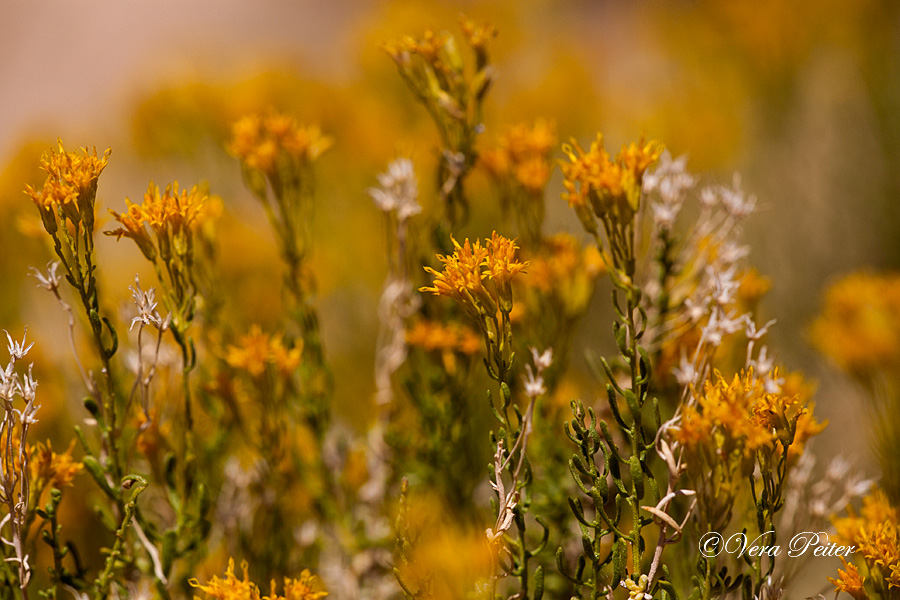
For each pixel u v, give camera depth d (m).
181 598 0.74
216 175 1.18
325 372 0.78
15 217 0.90
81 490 0.78
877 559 0.71
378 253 1.09
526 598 0.70
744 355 0.77
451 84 0.76
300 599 0.70
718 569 0.74
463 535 0.75
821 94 1.54
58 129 1.18
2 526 0.71
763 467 0.70
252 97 1.12
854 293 0.84
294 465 0.78
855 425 1.07
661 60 1.62
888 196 1.39
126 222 0.71
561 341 0.77
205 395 0.77
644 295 0.76
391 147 1.11
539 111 1.28
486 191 1.05
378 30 1.23
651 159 0.70
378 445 0.80
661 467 0.76
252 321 0.93
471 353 0.77
